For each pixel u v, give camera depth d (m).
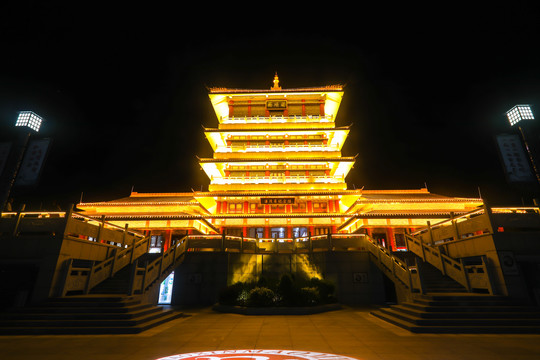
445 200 35.25
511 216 14.80
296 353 8.16
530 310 12.08
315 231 34.66
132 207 36.69
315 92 39.19
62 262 14.21
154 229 32.41
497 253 13.98
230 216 33.59
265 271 21.48
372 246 20.69
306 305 15.99
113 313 11.96
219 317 14.50
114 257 16.89
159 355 8.05
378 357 7.79
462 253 16.83
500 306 12.38
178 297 19.73
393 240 30.72
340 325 12.29
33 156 17.95
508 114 21.05
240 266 21.14
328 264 20.84
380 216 29.14
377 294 19.98
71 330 10.82
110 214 36.41
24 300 13.06
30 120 18.30
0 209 16.23
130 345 9.14
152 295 16.70
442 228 19.36
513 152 20.36
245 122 39.09
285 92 39.12
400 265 17.09
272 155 37.22
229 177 36.56
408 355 7.98
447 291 14.84
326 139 38.12
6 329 10.80
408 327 11.14
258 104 40.47
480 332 10.72
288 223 34.38
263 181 36.34
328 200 35.53
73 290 14.39
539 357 7.80
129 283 14.45
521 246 14.12
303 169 37.28
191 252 20.70
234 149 38.16
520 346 8.91
